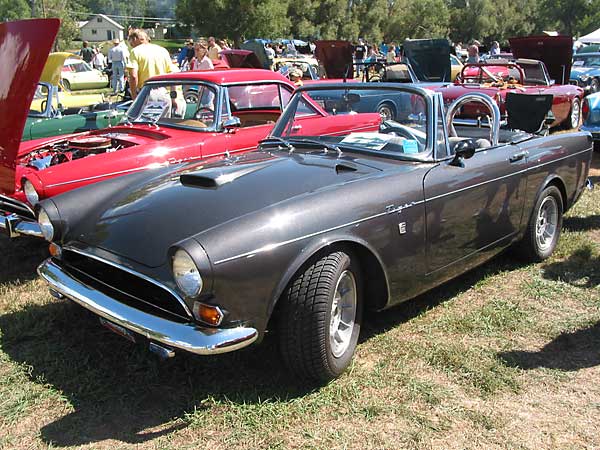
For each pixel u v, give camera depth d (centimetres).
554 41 1070
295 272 287
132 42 775
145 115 607
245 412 290
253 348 347
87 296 300
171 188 336
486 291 432
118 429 280
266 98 625
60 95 987
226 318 271
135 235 300
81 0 10650
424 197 348
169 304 284
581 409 295
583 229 564
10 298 430
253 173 340
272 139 423
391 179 340
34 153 554
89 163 481
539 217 470
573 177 500
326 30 6100
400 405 297
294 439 273
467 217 384
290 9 5797
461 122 498
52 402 300
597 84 1636
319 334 290
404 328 376
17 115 423
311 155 380
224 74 592
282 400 300
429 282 368
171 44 6338
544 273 464
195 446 268
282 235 283
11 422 285
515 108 575
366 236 315
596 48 2088
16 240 563
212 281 262
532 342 359
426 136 374
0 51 442
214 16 4325
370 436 275
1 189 477
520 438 274
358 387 311
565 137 493
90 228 328
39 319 388
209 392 307
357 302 326
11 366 334
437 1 6775
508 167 417
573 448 267
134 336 291
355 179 334
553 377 322
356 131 417
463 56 2755
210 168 365
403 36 6831
